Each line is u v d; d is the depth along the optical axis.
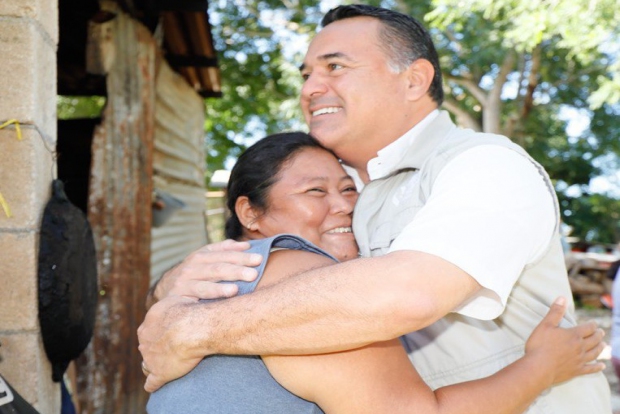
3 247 2.20
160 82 6.63
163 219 6.02
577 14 9.22
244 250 1.89
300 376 1.69
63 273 2.26
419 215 1.78
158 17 5.17
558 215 1.93
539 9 9.45
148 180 4.77
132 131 4.76
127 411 4.49
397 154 2.25
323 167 2.27
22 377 2.19
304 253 1.87
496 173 1.80
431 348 2.04
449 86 17.73
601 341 2.00
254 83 16.84
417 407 1.70
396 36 2.26
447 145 2.01
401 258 1.67
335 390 1.68
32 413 1.98
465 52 15.43
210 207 16.34
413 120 2.28
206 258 1.88
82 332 2.40
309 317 1.62
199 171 9.00
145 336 1.85
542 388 1.87
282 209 2.23
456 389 1.77
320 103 2.30
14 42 2.21
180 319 1.75
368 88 2.23
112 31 4.80
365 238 2.23
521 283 1.99
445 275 1.65
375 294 1.61
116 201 4.65
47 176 2.38
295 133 2.35
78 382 4.43
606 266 14.02
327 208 2.26
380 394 1.68
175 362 1.76
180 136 7.72
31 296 2.20
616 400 6.35
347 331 1.61
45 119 2.38
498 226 1.73
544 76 17.62
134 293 4.60
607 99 12.91
